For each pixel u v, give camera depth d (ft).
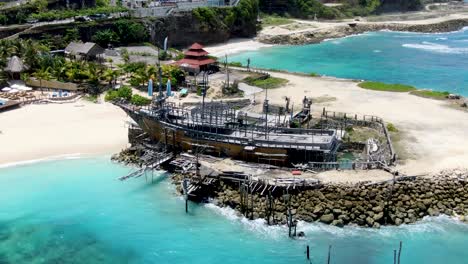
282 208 208.13
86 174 248.32
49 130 298.97
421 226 202.90
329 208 205.36
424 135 274.77
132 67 405.80
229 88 369.50
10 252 191.21
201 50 433.89
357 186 209.87
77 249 193.16
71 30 506.48
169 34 598.34
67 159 264.11
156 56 482.69
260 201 211.20
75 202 223.71
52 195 229.25
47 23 521.65
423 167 229.25
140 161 255.09
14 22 526.98
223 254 188.65
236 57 572.10
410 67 513.04
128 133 285.02
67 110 334.44
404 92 374.02
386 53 602.85
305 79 421.59
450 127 288.51
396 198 209.77
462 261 183.42
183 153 252.01
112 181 241.96
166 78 378.12
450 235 197.16
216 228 203.41
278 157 232.12
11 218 211.61
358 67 518.78
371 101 347.97
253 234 199.31
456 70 492.54
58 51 463.01
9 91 359.05
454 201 213.46
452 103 341.21
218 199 219.41
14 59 391.65
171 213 214.69
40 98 352.28
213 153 247.91
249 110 319.06
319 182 211.41
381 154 241.76
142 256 189.06
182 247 193.26
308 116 301.02
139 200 225.15
